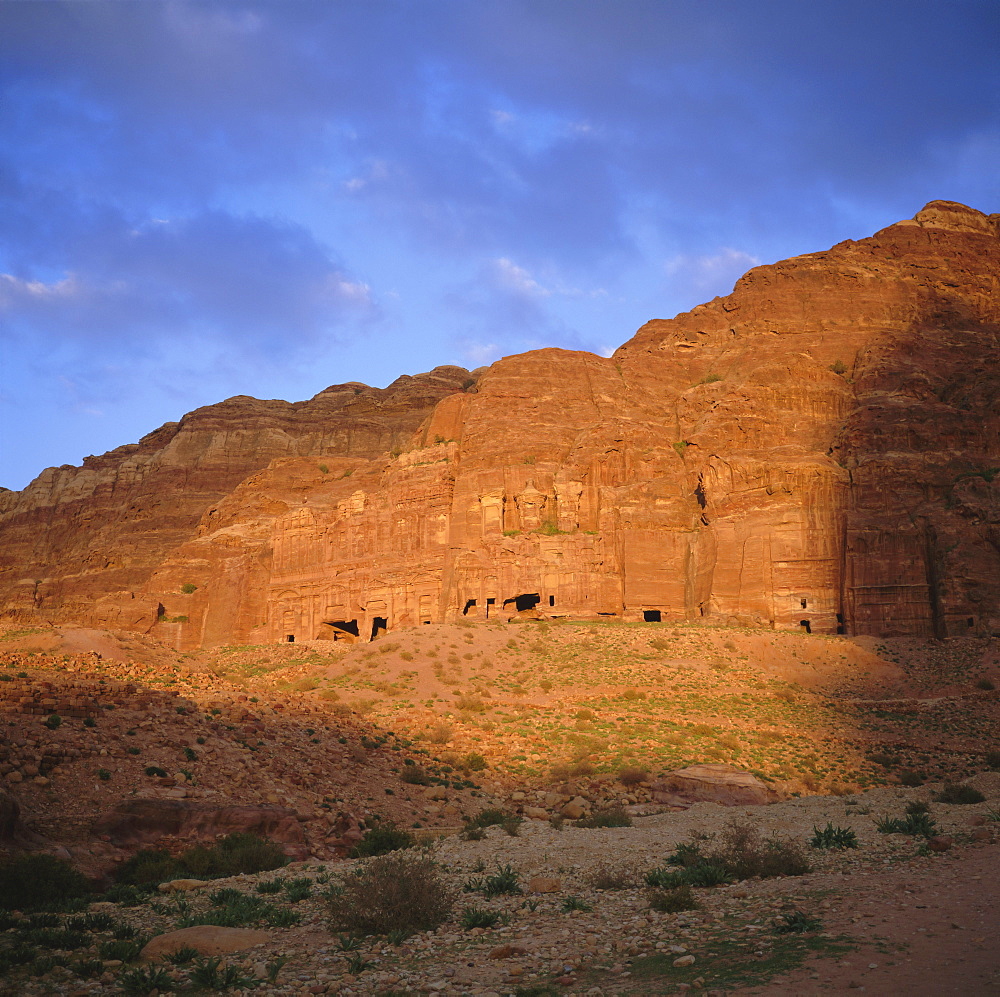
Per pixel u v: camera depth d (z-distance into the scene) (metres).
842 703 60.72
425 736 48.25
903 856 19.92
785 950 13.35
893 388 86.38
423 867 18.45
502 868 22.31
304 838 28.83
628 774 43.88
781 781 45.72
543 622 78.75
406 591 89.12
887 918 14.41
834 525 76.50
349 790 34.75
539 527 87.62
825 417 86.69
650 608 81.31
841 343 95.50
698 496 85.75
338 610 93.94
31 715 30.12
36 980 14.84
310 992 13.73
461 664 68.31
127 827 26.16
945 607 69.38
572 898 18.61
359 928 16.98
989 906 14.49
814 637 70.62
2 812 23.03
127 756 29.86
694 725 54.75
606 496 86.75
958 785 32.34
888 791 37.50
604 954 14.62
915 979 11.50
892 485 76.06
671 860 21.64
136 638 67.31
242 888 22.28
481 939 16.22
